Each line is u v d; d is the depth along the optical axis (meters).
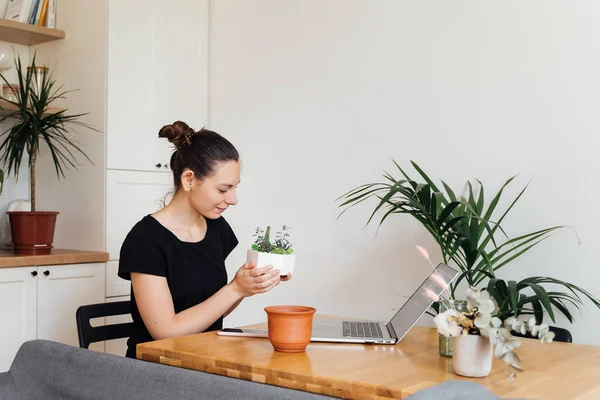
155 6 3.69
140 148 3.63
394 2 3.17
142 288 1.97
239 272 1.90
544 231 2.44
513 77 2.81
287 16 3.57
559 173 2.68
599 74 2.59
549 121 2.71
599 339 2.57
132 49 3.60
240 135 3.76
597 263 2.58
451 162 2.98
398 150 3.14
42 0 3.67
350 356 1.58
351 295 3.27
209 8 3.93
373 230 3.20
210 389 1.26
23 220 3.38
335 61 3.38
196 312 1.92
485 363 1.40
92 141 3.55
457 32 2.97
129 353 2.10
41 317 3.21
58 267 3.27
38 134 3.40
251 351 1.62
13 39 3.74
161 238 2.06
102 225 3.49
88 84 3.58
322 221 3.40
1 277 3.05
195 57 3.87
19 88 3.58
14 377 1.55
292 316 1.60
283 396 1.17
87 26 3.59
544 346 1.81
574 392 1.31
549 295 2.48
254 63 3.71
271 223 3.60
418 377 1.37
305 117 3.49
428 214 2.43
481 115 2.89
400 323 1.86
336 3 3.37
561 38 2.69
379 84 3.21
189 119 3.84
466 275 2.55
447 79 3.00
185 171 2.08
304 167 3.48
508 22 2.83
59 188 3.73
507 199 2.81
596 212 2.59
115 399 1.38
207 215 2.13
